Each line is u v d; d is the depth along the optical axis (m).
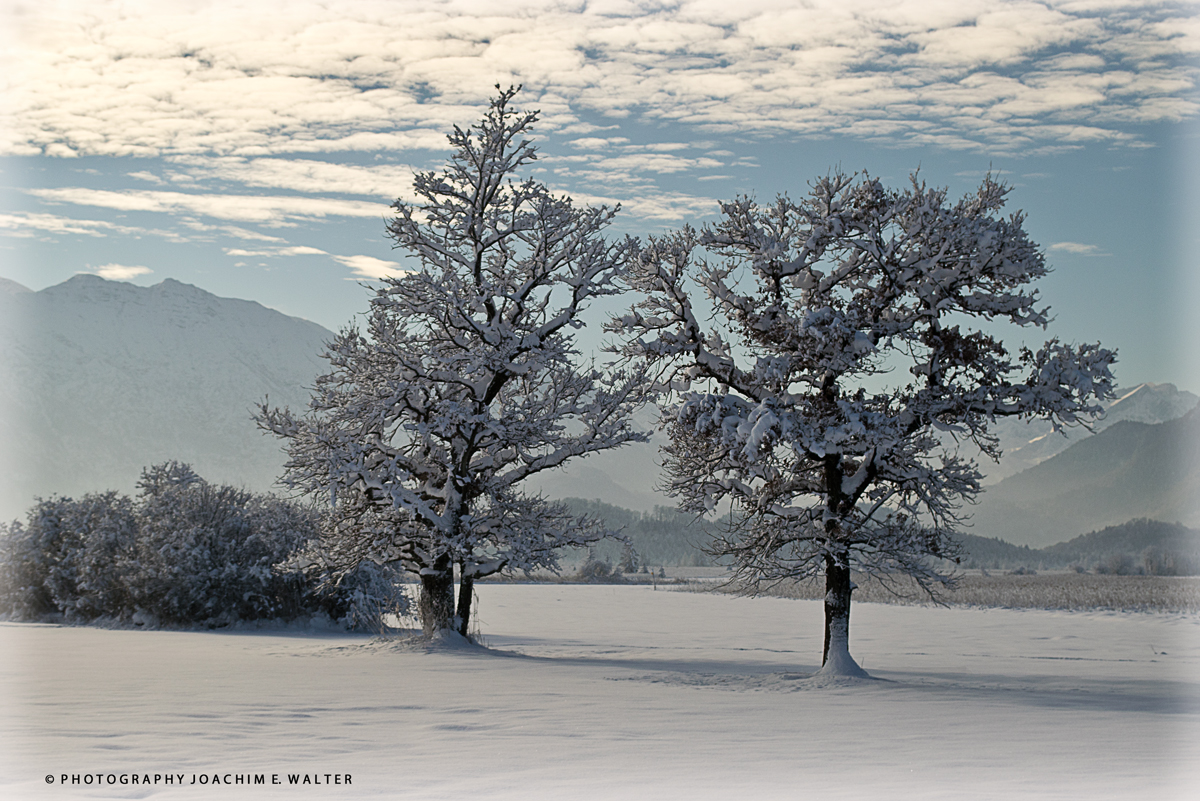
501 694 19.80
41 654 29.27
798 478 26.55
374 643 33.50
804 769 11.83
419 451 33.78
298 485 32.06
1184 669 29.48
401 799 9.95
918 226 24.45
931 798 9.98
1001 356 24.94
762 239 25.16
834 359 24.16
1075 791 10.38
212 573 42.84
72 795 10.06
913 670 28.81
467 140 32.62
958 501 25.83
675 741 14.06
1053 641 41.75
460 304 30.97
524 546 32.16
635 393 32.94
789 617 58.50
